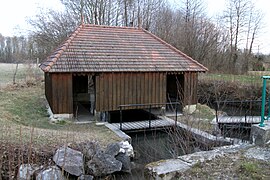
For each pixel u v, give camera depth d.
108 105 11.67
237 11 31.62
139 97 12.23
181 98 13.39
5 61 41.56
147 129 10.70
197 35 31.00
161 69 12.38
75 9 31.81
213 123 10.56
